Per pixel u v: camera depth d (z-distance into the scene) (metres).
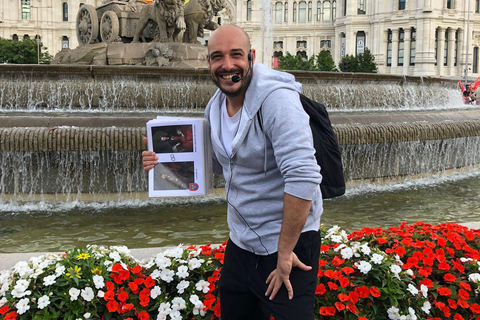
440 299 3.39
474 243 3.97
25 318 3.02
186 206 7.34
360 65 57.44
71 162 7.39
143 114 9.29
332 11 79.75
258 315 2.70
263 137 2.38
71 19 76.88
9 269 3.52
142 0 15.28
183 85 10.74
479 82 34.88
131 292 3.24
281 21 82.19
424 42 69.19
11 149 6.85
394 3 71.56
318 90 12.02
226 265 2.65
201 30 13.98
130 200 7.59
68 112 9.62
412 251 3.69
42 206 7.30
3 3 76.06
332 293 3.18
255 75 2.44
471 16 71.06
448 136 9.37
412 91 14.22
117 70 10.62
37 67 10.51
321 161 2.47
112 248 3.66
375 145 8.97
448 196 8.36
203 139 2.75
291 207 2.26
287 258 2.33
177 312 3.13
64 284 3.12
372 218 6.91
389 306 3.21
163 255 3.49
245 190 2.47
